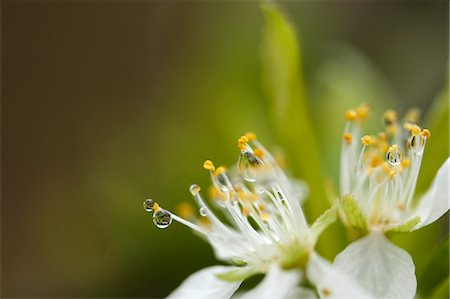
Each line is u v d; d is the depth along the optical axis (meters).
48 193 0.24
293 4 0.22
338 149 0.19
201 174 0.19
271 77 0.17
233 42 0.21
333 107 0.19
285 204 0.15
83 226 0.20
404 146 0.17
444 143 0.17
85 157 0.24
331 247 0.16
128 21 0.25
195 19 0.23
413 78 0.22
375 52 0.23
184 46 0.23
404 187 0.16
